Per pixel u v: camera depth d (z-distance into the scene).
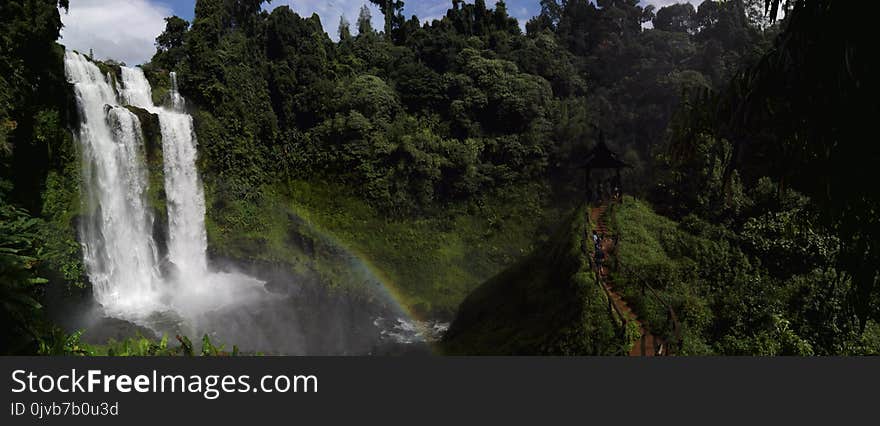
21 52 29.48
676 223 25.20
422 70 55.09
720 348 18.36
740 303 20.34
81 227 33.16
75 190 33.22
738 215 24.77
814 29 5.00
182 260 41.88
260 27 52.66
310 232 47.53
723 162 7.54
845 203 5.11
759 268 22.56
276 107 50.97
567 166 51.59
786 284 21.36
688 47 59.09
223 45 48.09
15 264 9.66
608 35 69.12
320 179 49.62
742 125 5.93
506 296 27.23
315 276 45.78
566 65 60.28
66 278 29.75
